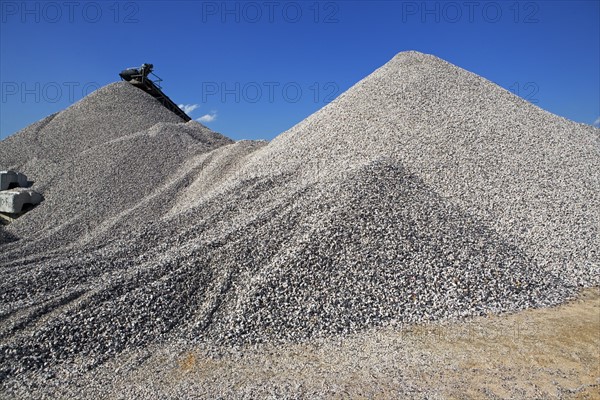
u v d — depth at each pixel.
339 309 8.17
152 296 8.39
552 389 6.09
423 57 20.59
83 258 11.38
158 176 20.11
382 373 6.50
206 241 10.46
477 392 6.02
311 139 16.78
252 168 16.55
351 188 11.48
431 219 10.66
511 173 13.59
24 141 26.39
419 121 15.84
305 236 9.80
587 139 17.16
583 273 10.15
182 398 5.95
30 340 7.33
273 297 8.31
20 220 16.98
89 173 20.28
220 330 7.74
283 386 6.19
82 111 30.11
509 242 10.91
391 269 9.06
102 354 7.20
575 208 12.39
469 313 8.35
